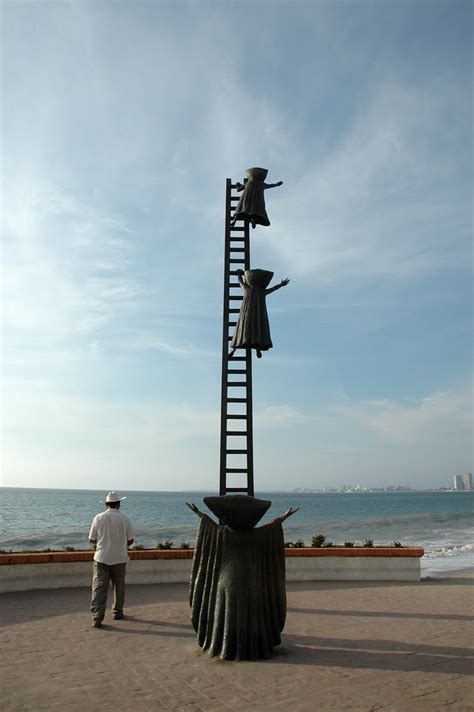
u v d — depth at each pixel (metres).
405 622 7.03
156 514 66.50
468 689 4.55
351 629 6.65
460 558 18.59
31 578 9.05
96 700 4.27
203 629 5.72
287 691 4.51
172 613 7.44
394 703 4.23
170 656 5.50
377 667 5.15
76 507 77.81
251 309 8.68
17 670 4.98
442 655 5.53
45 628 6.56
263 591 5.66
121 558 7.04
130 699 4.30
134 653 5.59
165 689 4.54
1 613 7.36
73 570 9.34
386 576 10.66
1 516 56.22
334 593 9.23
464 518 53.44
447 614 7.52
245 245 9.54
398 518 55.44
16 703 4.18
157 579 9.94
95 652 5.60
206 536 5.93
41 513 62.31
